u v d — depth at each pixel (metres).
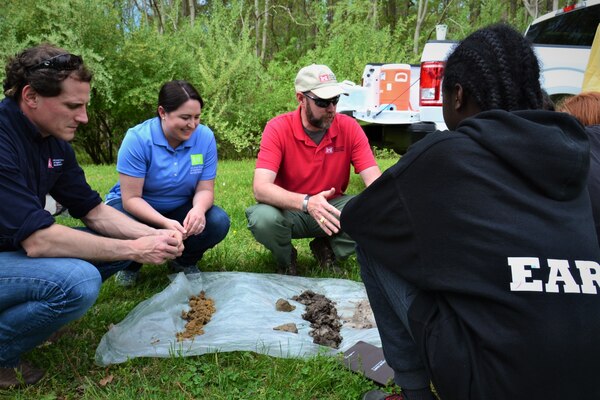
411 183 1.39
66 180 2.39
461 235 1.30
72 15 10.59
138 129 2.96
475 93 1.46
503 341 1.22
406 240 1.41
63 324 2.03
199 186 3.16
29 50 1.99
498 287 1.25
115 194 3.19
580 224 1.29
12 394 1.99
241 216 4.74
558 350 1.20
